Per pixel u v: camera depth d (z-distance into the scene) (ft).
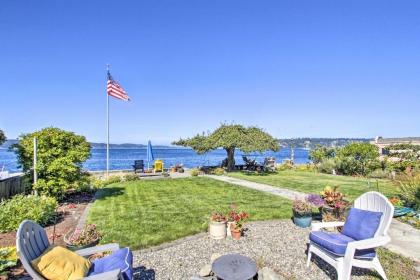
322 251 15.67
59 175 34.45
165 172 69.62
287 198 38.11
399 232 23.08
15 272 15.67
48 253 11.28
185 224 25.21
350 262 13.82
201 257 18.19
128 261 12.32
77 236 19.30
